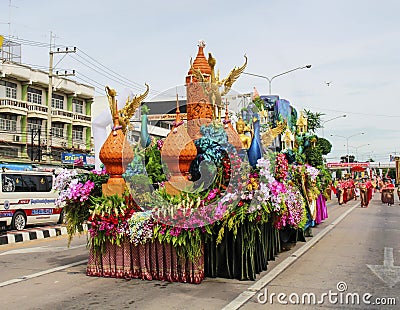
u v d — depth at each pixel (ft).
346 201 102.42
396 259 29.48
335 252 32.32
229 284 22.20
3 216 55.47
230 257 23.18
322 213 52.19
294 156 38.09
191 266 22.31
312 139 43.45
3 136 111.24
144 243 22.75
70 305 19.19
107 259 24.26
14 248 39.88
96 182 25.70
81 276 24.85
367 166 220.64
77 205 25.32
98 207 23.72
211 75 26.35
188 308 18.37
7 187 56.70
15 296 20.85
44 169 63.82
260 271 24.89
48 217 62.64
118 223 23.21
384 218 61.21
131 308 18.56
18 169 59.57
